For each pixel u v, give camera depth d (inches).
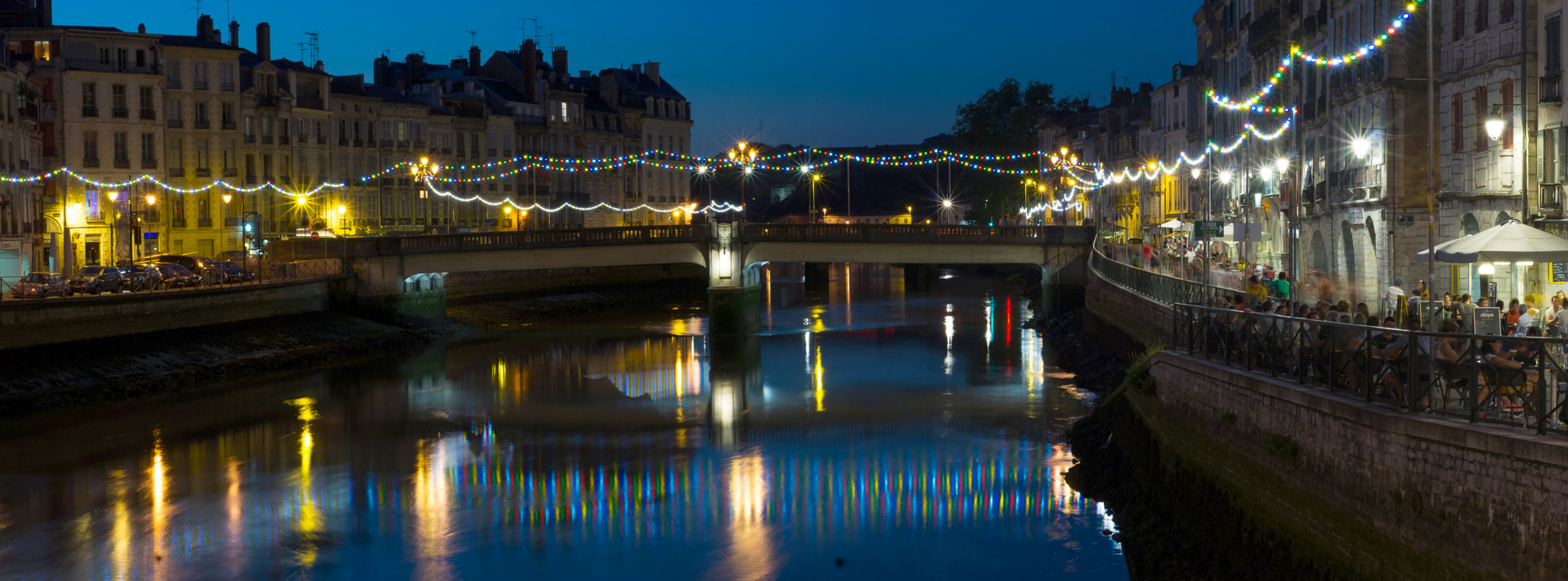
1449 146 1461.6
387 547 976.3
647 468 1230.3
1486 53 1347.2
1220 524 818.8
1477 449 561.0
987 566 882.1
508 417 1525.6
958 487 1109.7
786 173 6993.1
